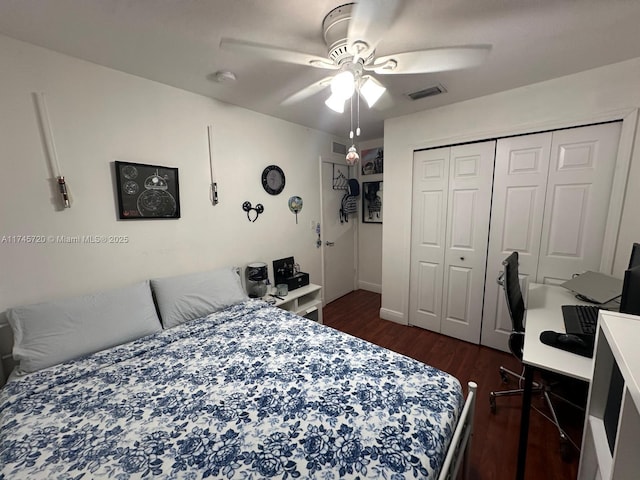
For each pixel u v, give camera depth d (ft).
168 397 3.84
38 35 4.65
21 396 3.85
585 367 3.76
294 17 4.27
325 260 12.31
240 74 6.21
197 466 2.82
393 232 10.24
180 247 7.22
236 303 7.20
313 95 7.41
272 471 2.76
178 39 4.85
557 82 6.63
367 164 13.48
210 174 7.72
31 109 4.97
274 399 3.76
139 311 5.68
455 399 3.74
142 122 6.35
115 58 5.46
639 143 5.93
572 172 6.79
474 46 5.06
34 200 5.09
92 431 3.28
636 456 2.08
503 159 7.70
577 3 4.03
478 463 4.84
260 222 9.20
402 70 5.48
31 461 2.90
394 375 4.21
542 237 7.37
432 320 9.76
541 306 5.84
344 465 2.81
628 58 5.74
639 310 3.45
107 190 5.93
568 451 4.87
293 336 5.52
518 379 7.03
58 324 4.84
